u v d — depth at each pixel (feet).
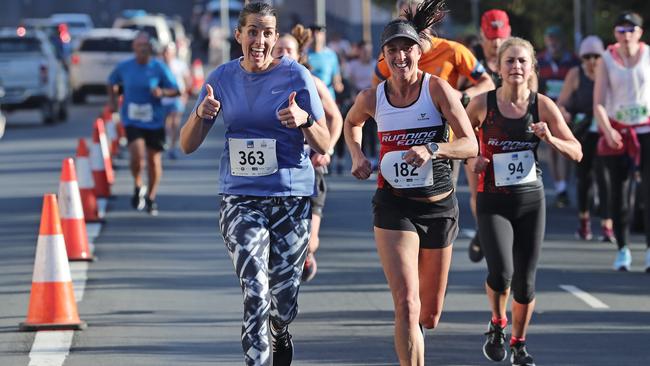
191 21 531.91
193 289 65.98
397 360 49.98
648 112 71.31
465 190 116.06
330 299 62.95
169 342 53.36
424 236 43.80
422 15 45.85
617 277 69.82
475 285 66.90
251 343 40.52
